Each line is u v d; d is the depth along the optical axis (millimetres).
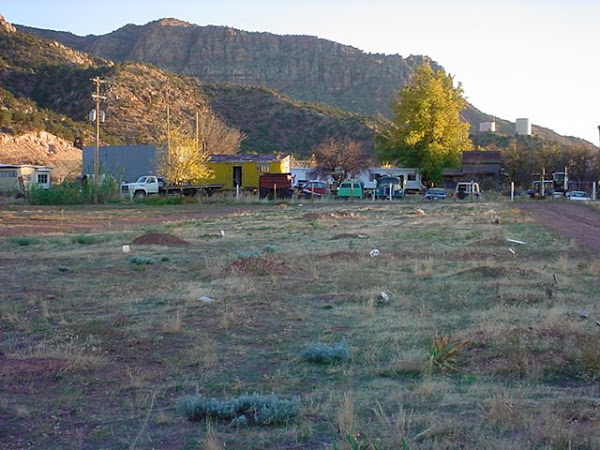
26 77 110438
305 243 22328
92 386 7551
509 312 10883
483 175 69812
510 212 37656
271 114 120375
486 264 16297
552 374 7738
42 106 105312
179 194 56719
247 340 9586
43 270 16312
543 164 74375
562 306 11289
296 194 58156
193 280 14656
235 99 124062
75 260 18219
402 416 6148
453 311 11258
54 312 11359
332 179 69062
